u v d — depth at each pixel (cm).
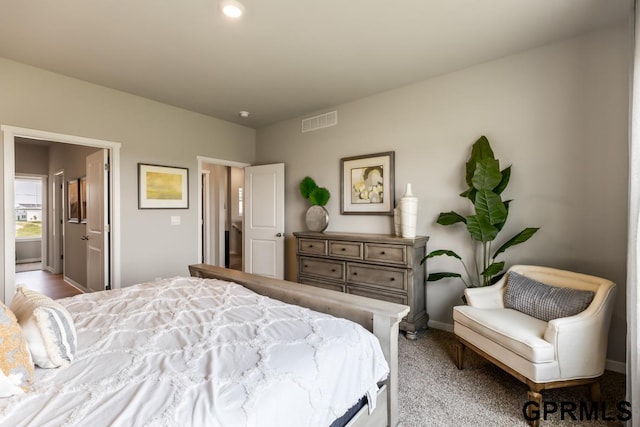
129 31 224
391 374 145
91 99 316
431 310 310
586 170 233
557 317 189
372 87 328
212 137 428
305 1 192
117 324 135
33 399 84
